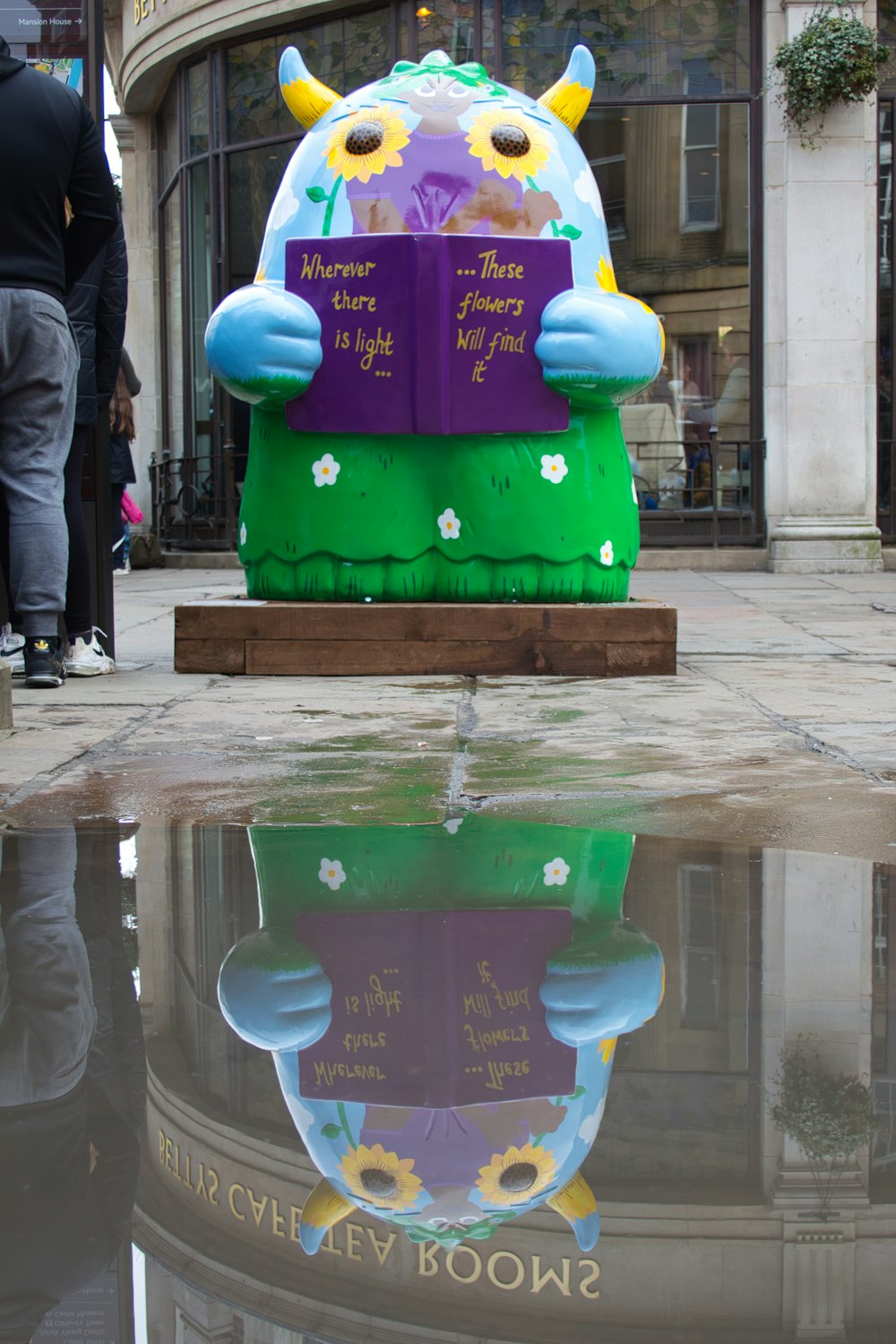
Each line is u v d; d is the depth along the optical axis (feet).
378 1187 3.67
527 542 16.63
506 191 16.20
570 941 6.11
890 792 9.51
